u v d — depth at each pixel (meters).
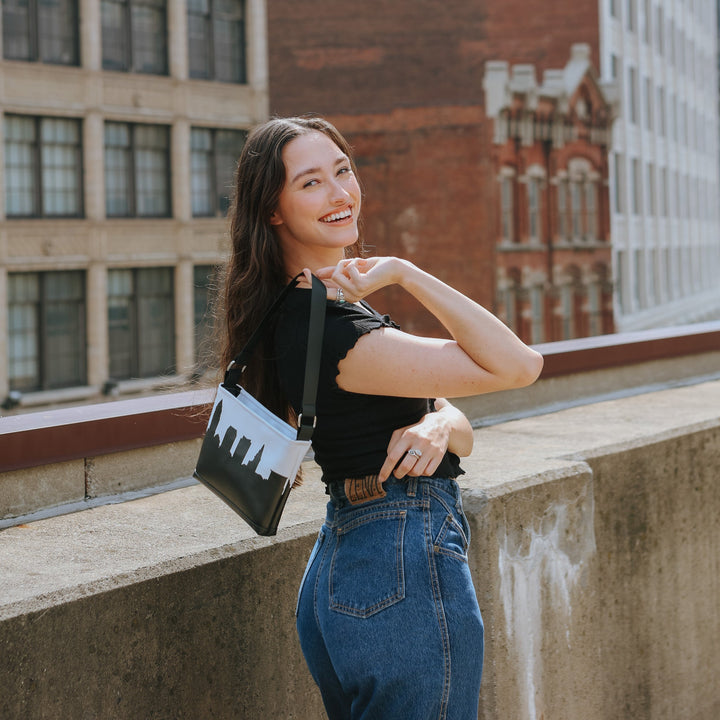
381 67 32.06
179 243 27.33
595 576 3.38
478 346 1.96
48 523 2.84
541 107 33.47
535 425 4.21
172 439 3.30
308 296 2.06
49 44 24.80
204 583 2.44
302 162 2.12
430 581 1.99
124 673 2.26
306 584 2.15
